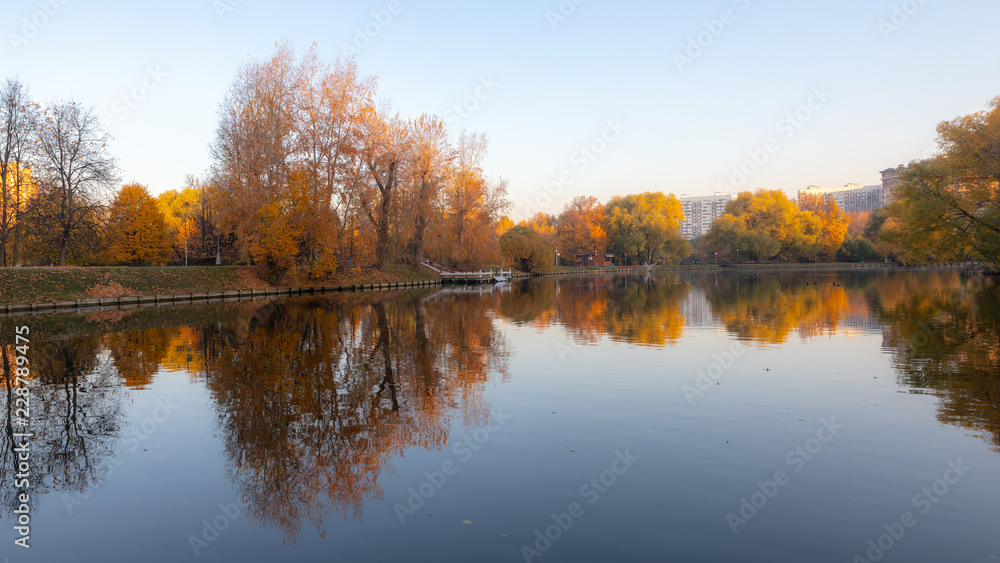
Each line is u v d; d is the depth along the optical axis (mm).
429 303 35719
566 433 9086
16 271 32531
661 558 5426
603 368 14148
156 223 54312
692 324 23000
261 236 43000
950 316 23953
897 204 42281
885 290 40844
